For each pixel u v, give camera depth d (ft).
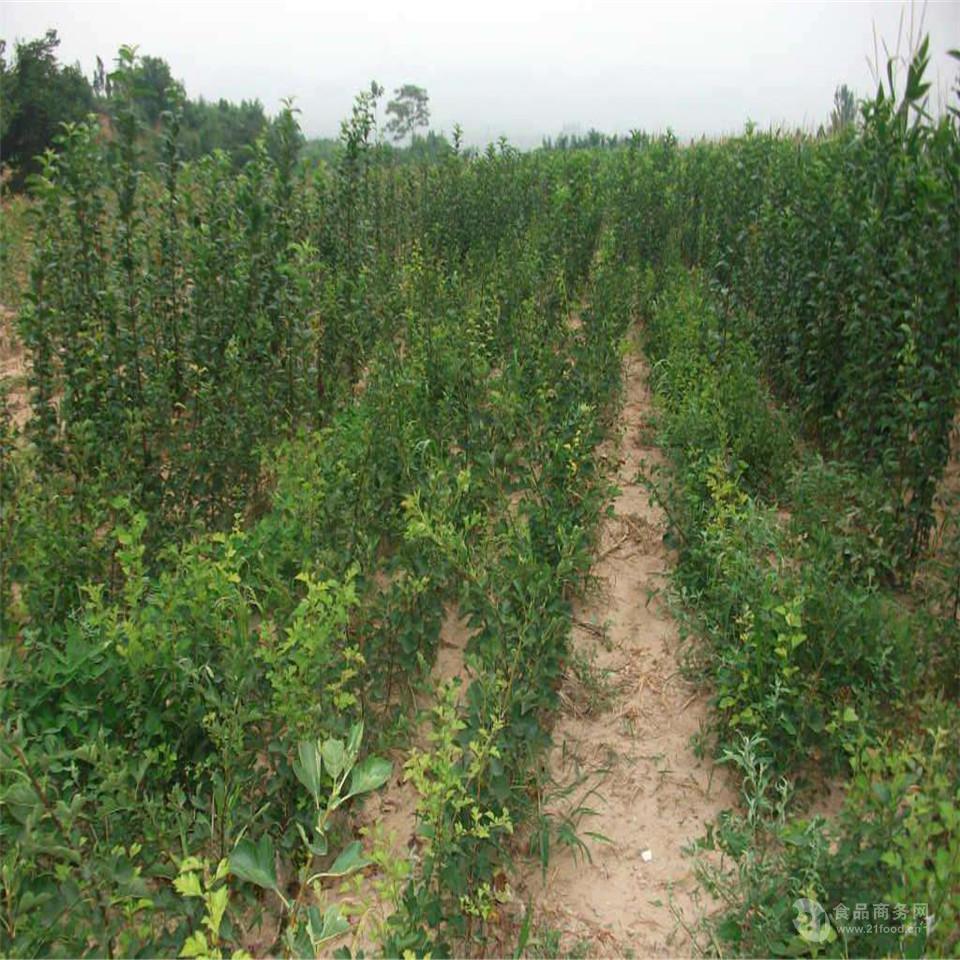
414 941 8.33
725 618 13.55
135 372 17.47
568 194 31.60
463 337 21.67
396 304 24.91
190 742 10.86
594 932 10.04
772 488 18.44
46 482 15.62
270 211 19.93
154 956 8.38
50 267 16.63
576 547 14.83
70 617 12.37
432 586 13.88
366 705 12.28
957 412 17.78
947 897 7.77
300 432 16.28
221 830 9.59
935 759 9.31
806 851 9.45
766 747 11.67
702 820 11.61
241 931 9.64
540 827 10.76
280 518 14.64
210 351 18.35
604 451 22.06
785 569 13.21
